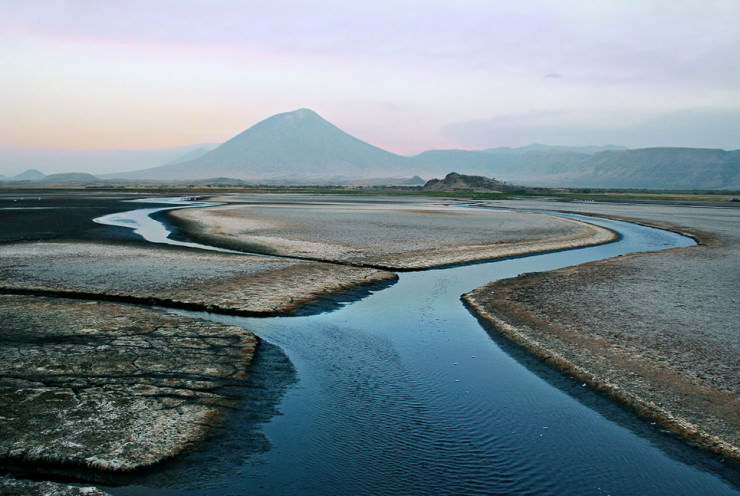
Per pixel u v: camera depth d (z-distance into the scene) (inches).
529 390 459.5
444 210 3164.4
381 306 752.3
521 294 816.3
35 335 561.6
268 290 813.9
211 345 549.6
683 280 941.2
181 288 807.7
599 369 497.7
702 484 328.2
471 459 350.3
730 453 356.5
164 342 552.4
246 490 308.2
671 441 374.9
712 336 597.0
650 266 1101.7
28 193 5211.6
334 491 309.6
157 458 334.6
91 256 1099.9
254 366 500.4
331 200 4534.9
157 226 1828.2
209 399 421.7
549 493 316.2
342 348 564.4
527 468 341.7
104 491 303.3
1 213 2311.8
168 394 426.3
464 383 473.7
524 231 1871.3
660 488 323.3
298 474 326.0
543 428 393.1
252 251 1239.5
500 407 426.6
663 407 419.5
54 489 301.0
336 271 992.2
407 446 364.8
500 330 629.3
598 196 6786.4
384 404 428.8
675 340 581.6
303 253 1213.1
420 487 317.4
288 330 625.6
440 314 711.1
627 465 346.6
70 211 2554.1
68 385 433.4
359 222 2092.8
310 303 753.0
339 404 426.3
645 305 745.0
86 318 633.0
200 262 1047.0
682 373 486.6
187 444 353.7
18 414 380.2
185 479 317.1
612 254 1368.1
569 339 587.2
